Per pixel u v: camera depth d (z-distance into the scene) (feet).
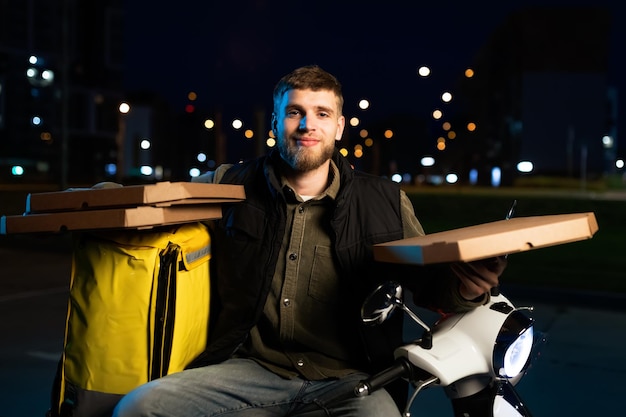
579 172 268.62
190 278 8.45
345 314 8.83
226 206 9.12
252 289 8.77
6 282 36.83
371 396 8.29
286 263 8.82
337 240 8.74
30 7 298.56
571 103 268.41
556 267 44.50
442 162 392.88
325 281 8.82
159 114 363.15
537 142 269.44
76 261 8.21
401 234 8.86
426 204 97.81
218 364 8.85
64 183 70.13
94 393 8.14
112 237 8.09
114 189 7.72
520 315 8.03
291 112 8.84
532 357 8.25
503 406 8.10
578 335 26.55
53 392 8.55
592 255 52.19
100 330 8.04
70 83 322.96
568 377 20.99
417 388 7.71
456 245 6.91
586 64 267.80
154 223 7.71
